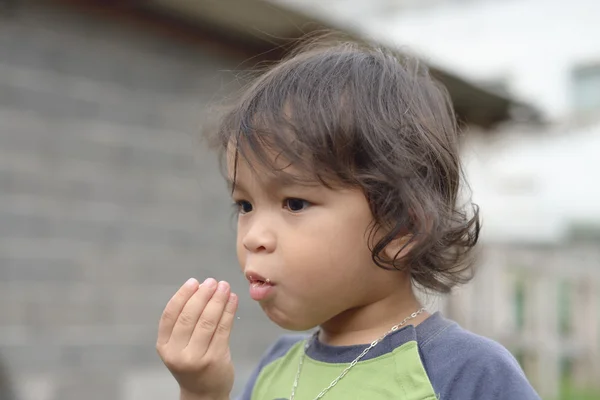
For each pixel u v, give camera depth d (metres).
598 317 8.63
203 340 1.17
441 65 4.78
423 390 1.09
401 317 1.21
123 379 3.80
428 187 1.21
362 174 1.13
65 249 3.66
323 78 1.22
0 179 3.47
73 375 3.61
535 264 7.97
